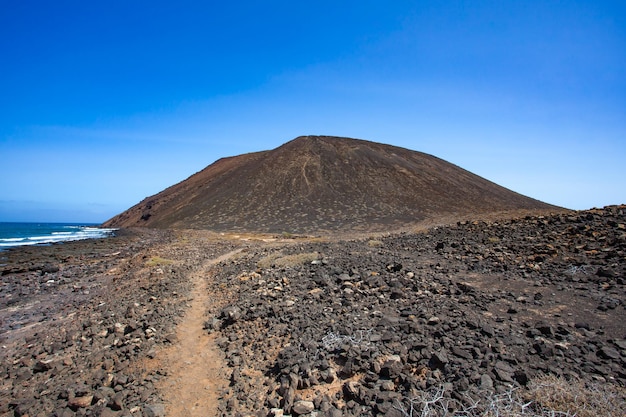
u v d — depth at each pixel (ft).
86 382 21.81
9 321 39.37
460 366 17.47
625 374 15.92
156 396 19.67
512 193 299.38
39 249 116.47
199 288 45.55
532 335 20.63
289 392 17.58
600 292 27.55
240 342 25.73
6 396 21.30
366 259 47.24
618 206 58.23
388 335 21.85
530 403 13.93
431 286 32.04
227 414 17.38
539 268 36.27
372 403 15.90
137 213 346.33
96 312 38.42
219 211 226.99
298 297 33.01
